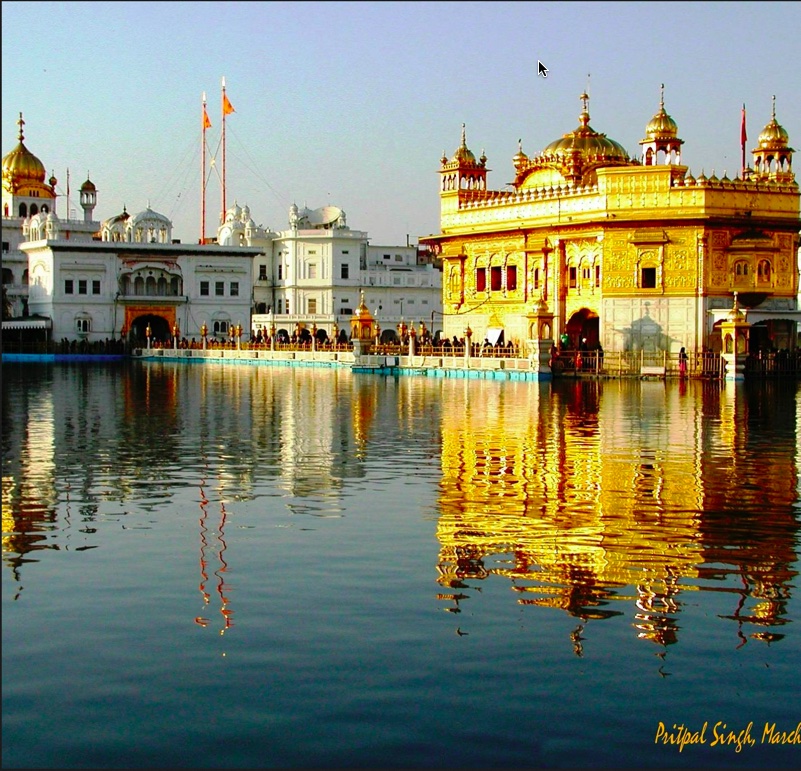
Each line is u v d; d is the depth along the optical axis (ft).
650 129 212.23
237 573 47.78
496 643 38.58
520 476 74.84
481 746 30.53
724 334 192.13
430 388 172.04
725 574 48.03
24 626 40.24
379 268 387.96
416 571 48.11
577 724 31.99
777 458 83.92
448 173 252.01
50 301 323.37
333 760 29.66
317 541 53.98
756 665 36.73
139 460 82.38
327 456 85.10
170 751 30.09
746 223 206.08
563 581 46.73
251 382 191.72
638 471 77.15
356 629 40.01
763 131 219.82
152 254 331.36
